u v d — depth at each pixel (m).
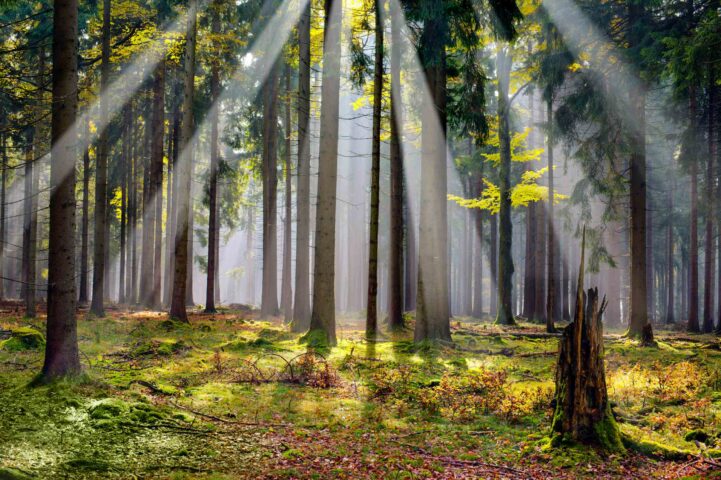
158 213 29.39
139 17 23.95
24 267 31.45
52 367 9.45
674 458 7.71
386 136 26.45
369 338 18.11
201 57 25.77
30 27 23.39
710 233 26.92
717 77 17.09
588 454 7.68
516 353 16.89
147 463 6.61
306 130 21.80
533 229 34.97
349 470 6.95
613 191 21.00
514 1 16.95
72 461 6.25
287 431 8.53
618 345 18.91
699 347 19.02
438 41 16.22
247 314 29.83
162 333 18.09
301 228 20.81
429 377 12.69
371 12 19.58
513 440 8.58
